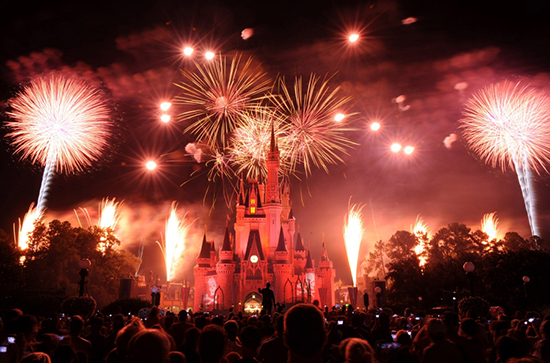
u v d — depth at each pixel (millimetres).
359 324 13023
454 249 102688
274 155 126188
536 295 48750
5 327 9445
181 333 12547
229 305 114875
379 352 9180
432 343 7855
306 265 122375
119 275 100938
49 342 9031
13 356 8281
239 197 132250
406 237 114875
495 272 52688
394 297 80312
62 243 83812
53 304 55750
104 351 10867
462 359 7621
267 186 126875
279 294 115625
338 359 8992
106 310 55906
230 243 121500
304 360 5195
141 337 5148
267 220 125000
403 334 9719
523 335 10953
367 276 132750
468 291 65750
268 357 8023
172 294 147875
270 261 121312
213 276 120312
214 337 5844
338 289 150625
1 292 64000
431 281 74500
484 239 102250
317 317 5051
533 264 50062
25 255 81625
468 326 9352
